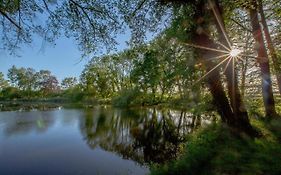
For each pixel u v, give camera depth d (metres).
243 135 9.88
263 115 14.77
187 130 18.81
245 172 6.73
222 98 11.40
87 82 74.31
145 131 20.92
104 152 14.51
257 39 13.38
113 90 72.50
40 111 42.78
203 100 18.38
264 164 7.00
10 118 31.83
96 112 39.38
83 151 14.79
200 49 10.87
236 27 14.02
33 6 6.30
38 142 17.25
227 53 10.73
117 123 26.50
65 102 78.38
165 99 50.81
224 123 11.60
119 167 11.62
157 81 39.94
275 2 11.97
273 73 13.86
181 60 17.36
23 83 107.56
